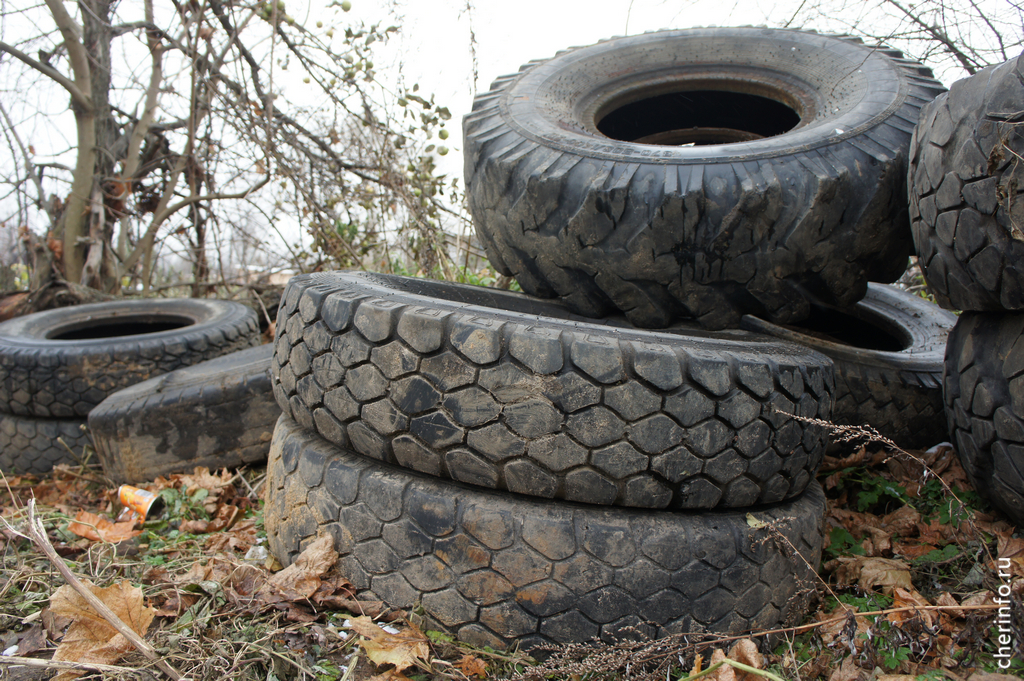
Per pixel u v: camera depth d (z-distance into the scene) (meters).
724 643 1.72
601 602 1.66
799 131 2.66
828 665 1.72
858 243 2.44
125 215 6.61
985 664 1.67
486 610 1.69
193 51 5.54
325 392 1.92
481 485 1.75
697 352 1.75
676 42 3.61
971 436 2.15
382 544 1.79
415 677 1.64
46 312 5.05
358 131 5.87
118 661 1.62
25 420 3.83
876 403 2.75
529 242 2.67
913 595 1.90
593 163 2.52
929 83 2.78
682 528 1.71
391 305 1.82
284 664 1.65
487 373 1.68
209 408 3.07
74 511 2.98
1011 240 1.80
